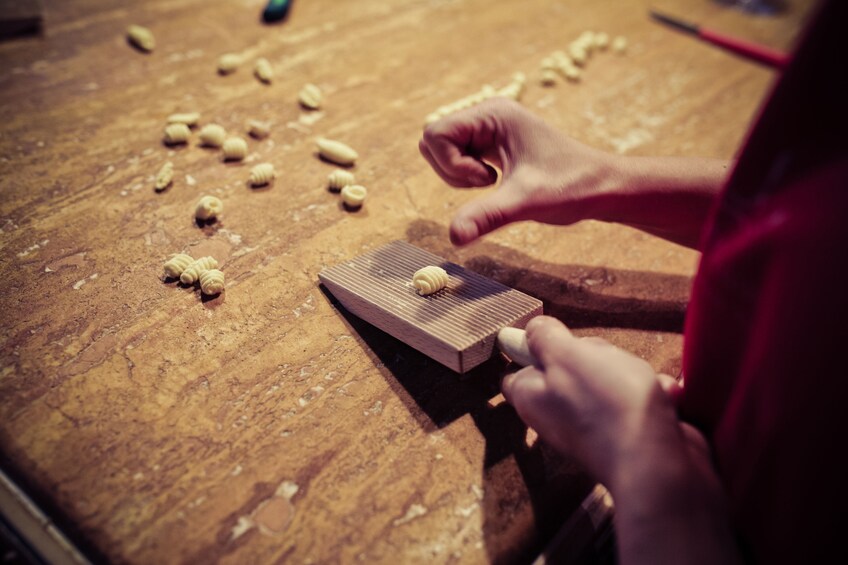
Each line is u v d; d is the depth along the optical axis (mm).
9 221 548
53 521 375
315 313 496
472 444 424
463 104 700
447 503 396
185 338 469
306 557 369
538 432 398
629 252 576
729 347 373
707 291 368
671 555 321
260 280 517
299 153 647
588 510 404
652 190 470
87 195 579
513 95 733
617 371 366
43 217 554
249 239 550
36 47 761
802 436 332
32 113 665
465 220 444
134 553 365
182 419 423
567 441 377
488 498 400
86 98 693
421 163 652
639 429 349
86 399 429
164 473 397
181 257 515
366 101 732
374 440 422
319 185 612
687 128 752
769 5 1081
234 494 391
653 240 592
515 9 967
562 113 746
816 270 317
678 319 519
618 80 828
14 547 373
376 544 376
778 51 948
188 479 395
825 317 316
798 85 309
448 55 833
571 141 477
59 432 412
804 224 319
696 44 943
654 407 357
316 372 456
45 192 578
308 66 783
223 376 448
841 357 314
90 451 404
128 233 546
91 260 521
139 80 729
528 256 560
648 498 334
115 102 692
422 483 403
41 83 707
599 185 467
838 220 309
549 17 959
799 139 314
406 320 448
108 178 598
